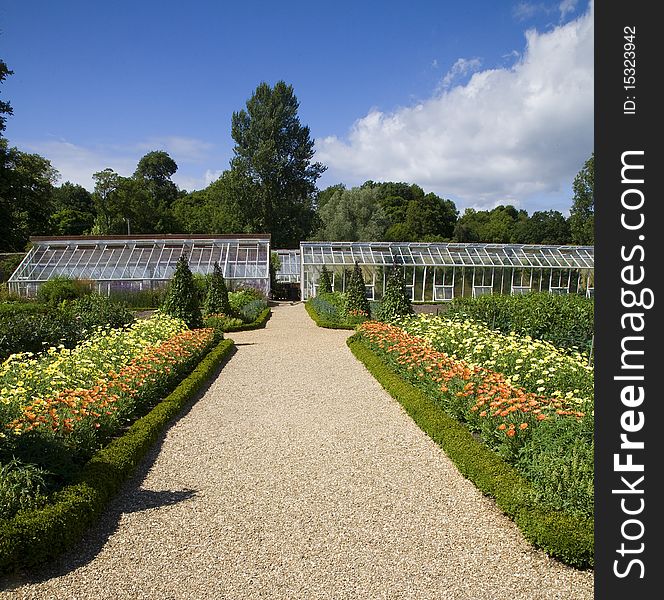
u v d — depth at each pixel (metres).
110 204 56.88
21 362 10.34
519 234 66.12
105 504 5.59
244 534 5.07
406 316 16.58
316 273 33.53
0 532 4.43
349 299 22.22
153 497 5.89
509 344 11.20
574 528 4.55
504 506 5.30
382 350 12.73
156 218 59.91
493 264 33.38
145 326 14.71
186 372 11.55
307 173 55.50
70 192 67.31
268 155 51.84
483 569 4.50
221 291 21.69
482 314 14.84
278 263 40.09
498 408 6.62
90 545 4.89
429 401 8.83
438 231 70.94
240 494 5.96
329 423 8.52
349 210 57.22
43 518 4.65
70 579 4.37
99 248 33.28
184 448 7.43
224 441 7.71
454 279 33.34
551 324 13.66
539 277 33.88
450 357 10.69
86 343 11.85
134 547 4.85
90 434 6.57
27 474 5.07
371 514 5.47
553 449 5.51
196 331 15.25
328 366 12.90
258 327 20.61
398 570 4.48
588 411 6.22
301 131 54.50
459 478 6.36
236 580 4.35
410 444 7.53
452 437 7.03
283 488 6.12
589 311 13.55
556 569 4.50
